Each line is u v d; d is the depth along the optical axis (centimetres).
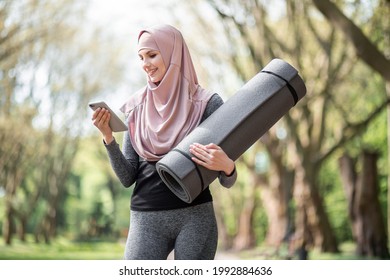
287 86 412
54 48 2828
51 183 3797
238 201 3766
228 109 402
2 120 2902
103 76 3256
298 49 1928
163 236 406
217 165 379
